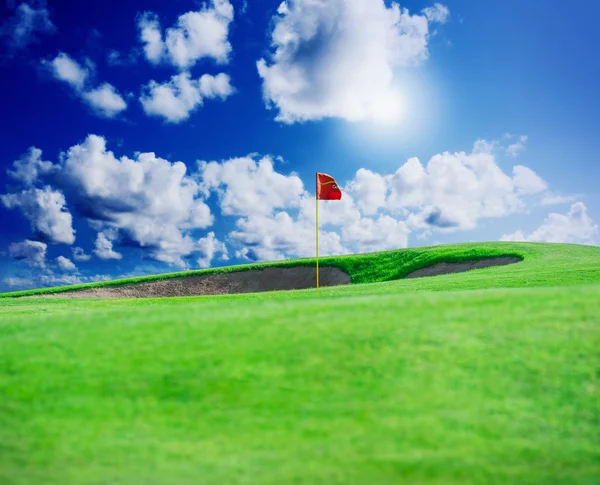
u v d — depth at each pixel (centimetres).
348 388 980
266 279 6862
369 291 3122
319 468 755
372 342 1155
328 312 1391
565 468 765
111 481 729
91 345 1188
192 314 1449
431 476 738
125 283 6931
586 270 3275
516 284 2950
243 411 912
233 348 1138
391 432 850
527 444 825
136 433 855
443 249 6406
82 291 6581
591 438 843
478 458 785
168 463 772
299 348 1131
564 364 1051
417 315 1331
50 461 780
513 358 1080
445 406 927
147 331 1273
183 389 981
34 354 1144
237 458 783
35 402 948
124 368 1063
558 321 1245
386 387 983
